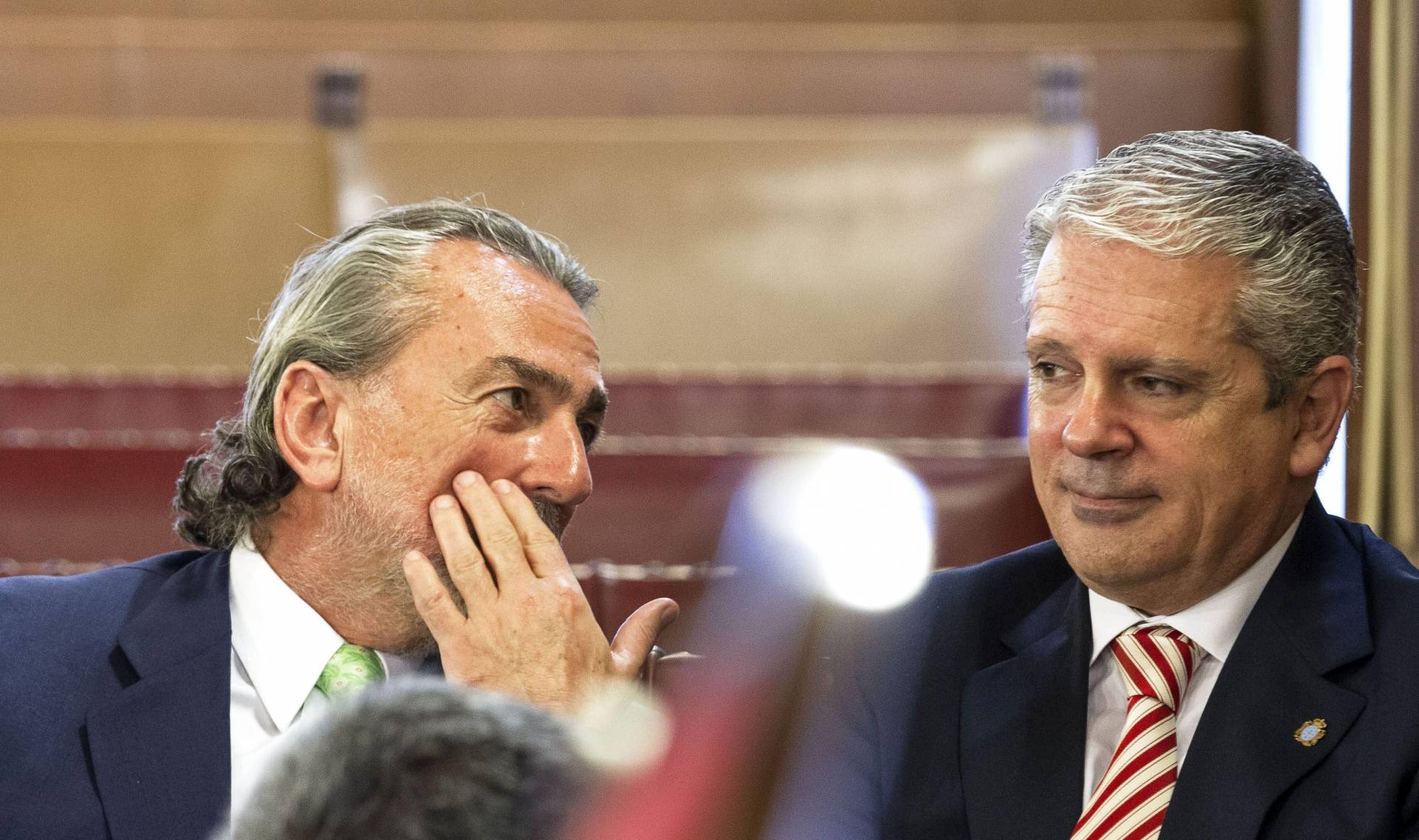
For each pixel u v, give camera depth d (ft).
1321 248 16.74
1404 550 30.66
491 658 19.93
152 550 27.14
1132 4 57.88
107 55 55.57
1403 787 16.03
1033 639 18.99
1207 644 17.74
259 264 53.16
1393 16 31.14
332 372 20.95
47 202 52.31
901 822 18.28
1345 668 16.98
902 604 19.54
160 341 52.49
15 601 21.50
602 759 9.15
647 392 48.85
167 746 19.99
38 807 19.53
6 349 51.85
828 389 48.34
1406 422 30.83
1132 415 16.80
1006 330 54.60
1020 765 17.83
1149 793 16.89
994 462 26.32
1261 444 16.88
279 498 21.44
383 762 8.15
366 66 56.39
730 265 54.39
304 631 21.27
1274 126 52.80
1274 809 16.38
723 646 12.19
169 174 53.01
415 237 21.43
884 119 57.57
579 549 26.81
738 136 54.90
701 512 26.68
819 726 18.56
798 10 57.98
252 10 56.90
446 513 20.48
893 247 54.70
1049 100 57.00
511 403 21.09
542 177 54.29
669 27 57.72
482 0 57.41
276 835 8.13
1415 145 30.96
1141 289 16.44
